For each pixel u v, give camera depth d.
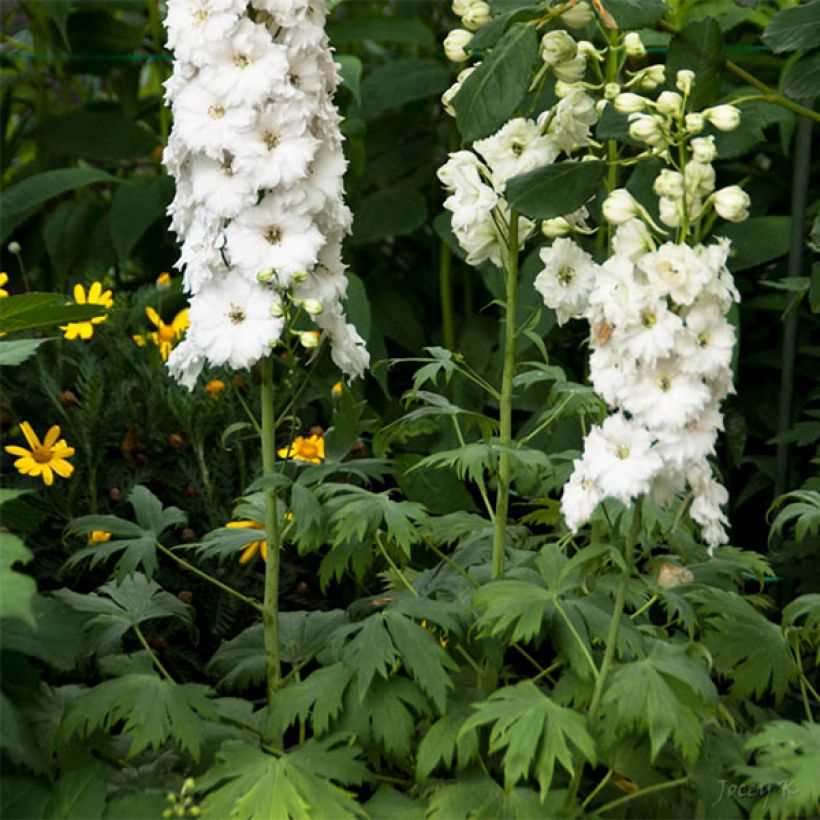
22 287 4.20
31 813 1.88
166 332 3.03
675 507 2.34
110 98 4.54
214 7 1.90
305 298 2.05
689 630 2.03
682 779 1.95
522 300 3.19
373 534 2.25
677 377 1.72
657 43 3.20
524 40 1.96
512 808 1.89
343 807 1.85
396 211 3.71
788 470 3.16
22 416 2.99
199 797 2.02
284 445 2.92
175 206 2.07
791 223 3.06
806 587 2.93
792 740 1.84
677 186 1.75
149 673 2.01
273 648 2.16
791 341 3.08
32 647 1.96
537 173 1.94
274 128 1.94
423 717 2.16
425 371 2.22
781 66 3.54
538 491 2.51
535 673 2.62
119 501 2.78
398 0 4.24
